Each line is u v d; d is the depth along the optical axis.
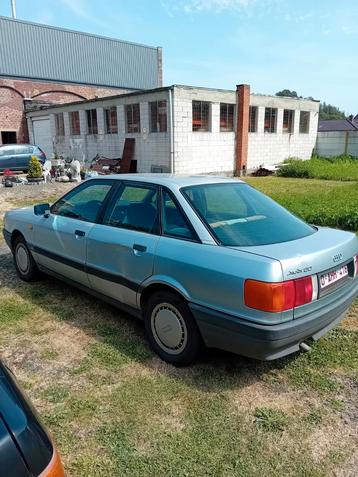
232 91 20.20
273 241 3.09
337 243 3.19
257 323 2.67
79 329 3.94
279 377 3.14
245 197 3.75
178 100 18.02
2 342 3.69
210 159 20.08
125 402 2.85
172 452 2.42
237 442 2.50
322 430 2.59
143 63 35.38
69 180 16.73
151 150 19.61
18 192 13.61
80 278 4.24
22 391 1.81
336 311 3.06
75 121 24.03
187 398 2.89
